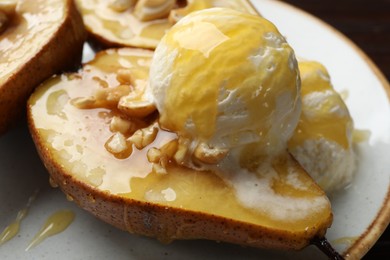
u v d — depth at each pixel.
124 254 0.24
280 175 0.23
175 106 0.23
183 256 0.24
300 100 0.24
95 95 0.25
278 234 0.22
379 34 0.38
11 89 0.25
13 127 0.27
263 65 0.22
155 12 0.29
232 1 0.29
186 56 0.22
